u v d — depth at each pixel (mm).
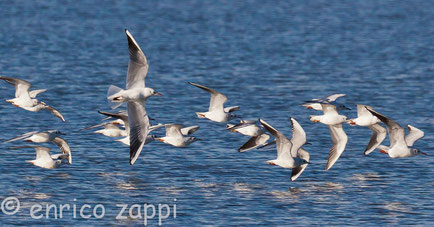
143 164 35562
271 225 27703
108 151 37906
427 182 33062
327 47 89500
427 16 131250
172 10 138625
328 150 38875
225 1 156000
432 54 82938
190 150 38188
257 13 134625
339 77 65812
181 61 75688
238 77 65062
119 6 143375
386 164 35938
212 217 28562
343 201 30484
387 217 28656
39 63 72062
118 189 31844
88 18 123000
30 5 139500
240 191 31594
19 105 31844
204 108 50438
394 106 51969
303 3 153750
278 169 34938
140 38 98000
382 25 116625
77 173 34062
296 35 102688
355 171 34781
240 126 32281
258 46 89875
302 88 59688
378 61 77000
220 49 86688
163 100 53125
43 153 31453
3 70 66750
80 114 47719
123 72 67875
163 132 43250
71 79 62469
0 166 34875
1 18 118500
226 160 36375
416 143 40312
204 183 32750
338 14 133875
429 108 51031
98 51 83562
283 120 46844
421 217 28719
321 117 32594
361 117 32344
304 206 29781
